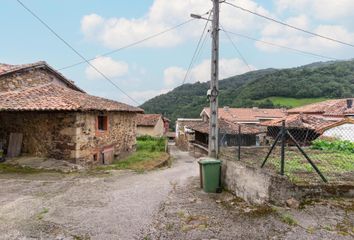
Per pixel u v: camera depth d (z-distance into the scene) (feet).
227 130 70.38
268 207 17.78
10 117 43.34
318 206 17.01
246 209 19.16
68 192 25.23
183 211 19.80
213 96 29.30
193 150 94.27
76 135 37.70
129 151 58.03
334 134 58.59
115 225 17.42
